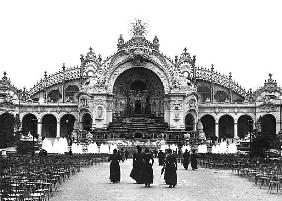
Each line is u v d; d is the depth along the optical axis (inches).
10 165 1358.3
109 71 4515.3
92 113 4434.1
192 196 1143.6
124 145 3841.0
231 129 4879.4
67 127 4771.2
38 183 1072.2
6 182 976.3
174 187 1357.0
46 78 5098.4
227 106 4596.5
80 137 4124.0
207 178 1699.1
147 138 4195.4
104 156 2977.4
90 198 1097.4
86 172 1974.7
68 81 5103.3
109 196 1135.0
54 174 1328.7
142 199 1079.6
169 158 1363.2
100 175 1802.4
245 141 3814.0
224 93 5093.5
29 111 4616.1
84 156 2578.7
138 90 4704.7
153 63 4532.5
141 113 4702.3
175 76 4500.5
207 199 1088.8
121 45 4569.4
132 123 4451.3
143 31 4589.1
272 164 1612.9
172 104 4424.2
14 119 3998.5
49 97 5078.7
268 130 4210.1
